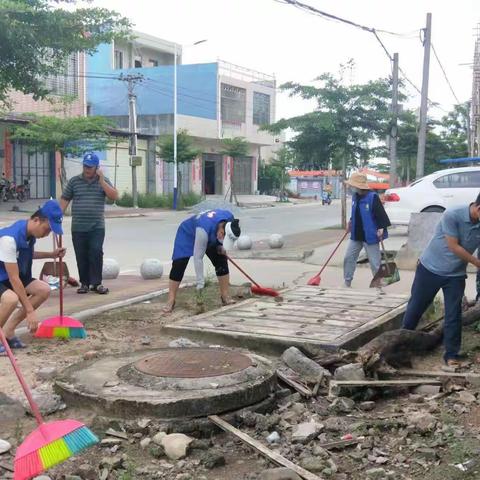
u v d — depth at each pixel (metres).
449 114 42.00
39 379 4.93
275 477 3.32
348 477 3.46
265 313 6.81
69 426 3.25
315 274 10.60
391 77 20.16
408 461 3.62
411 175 44.53
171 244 16.31
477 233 5.30
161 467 3.56
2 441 3.76
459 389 4.81
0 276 5.51
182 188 39.50
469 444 3.74
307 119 19.11
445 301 5.54
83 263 8.23
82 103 34.28
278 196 48.50
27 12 11.10
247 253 13.67
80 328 5.80
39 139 26.88
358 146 19.75
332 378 4.91
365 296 7.73
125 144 34.97
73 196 8.16
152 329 6.55
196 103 42.62
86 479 3.42
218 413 4.13
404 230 19.28
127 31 12.98
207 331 6.05
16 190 29.41
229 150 40.06
